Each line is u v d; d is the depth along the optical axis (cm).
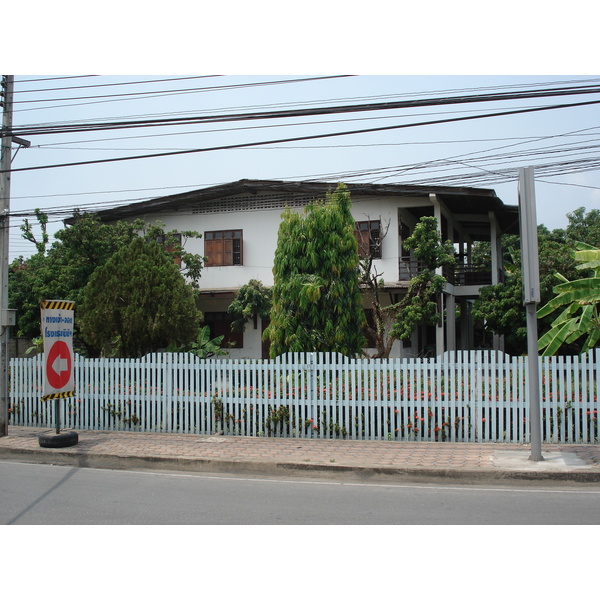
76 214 1806
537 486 761
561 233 2645
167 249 2172
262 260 2205
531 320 843
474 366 997
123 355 1419
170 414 1138
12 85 1167
